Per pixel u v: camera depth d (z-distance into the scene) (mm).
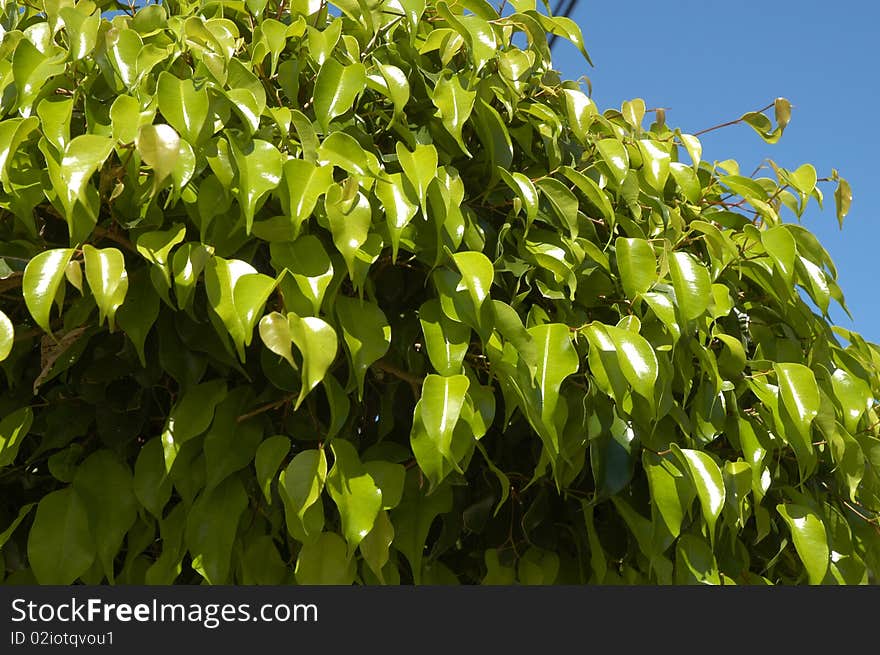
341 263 835
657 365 853
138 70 838
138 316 817
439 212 841
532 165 1104
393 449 905
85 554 818
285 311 773
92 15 918
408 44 1022
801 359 1128
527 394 824
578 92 1048
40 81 836
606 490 888
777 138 1208
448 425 769
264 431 886
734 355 1008
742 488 957
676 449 893
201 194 789
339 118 942
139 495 826
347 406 828
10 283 830
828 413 1002
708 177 1260
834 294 1173
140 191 802
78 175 725
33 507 963
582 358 942
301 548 869
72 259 812
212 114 810
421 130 1000
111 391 903
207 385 860
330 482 795
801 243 1149
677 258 943
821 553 955
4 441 838
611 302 1023
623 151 1019
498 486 975
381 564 810
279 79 931
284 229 817
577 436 897
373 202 862
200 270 762
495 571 946
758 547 1128
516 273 919
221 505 836
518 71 986
